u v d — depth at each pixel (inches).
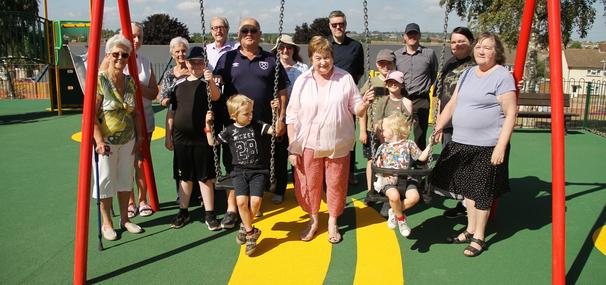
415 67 223.9
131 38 174.4
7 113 564.4
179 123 169.5
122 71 160.4
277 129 175.5
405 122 165.9
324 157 159.9
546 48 668.1
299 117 157.8
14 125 462.0
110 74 156.3
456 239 165.5
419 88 224.5
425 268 147.1
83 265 133.6
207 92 157.9
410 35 222.1
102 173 159.8
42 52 542.9
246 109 153.8
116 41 153.3
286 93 181.2
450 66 196.2
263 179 157.1
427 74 226.1
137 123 172.2
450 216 191.6
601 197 220.4
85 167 132.6
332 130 155.5
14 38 532.7
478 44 148.2
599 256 155.9
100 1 131.7
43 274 142.4
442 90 197.3
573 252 159.3
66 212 198.2
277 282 137.6
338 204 165.0
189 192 179.3
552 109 128.9
